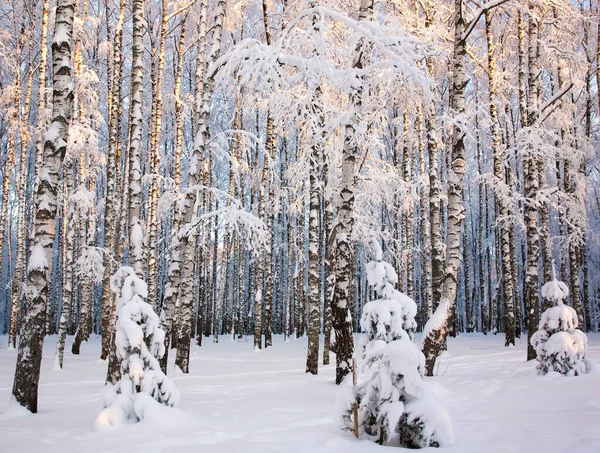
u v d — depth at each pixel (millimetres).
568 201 15703
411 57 8875
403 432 4492
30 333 6676
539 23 14469
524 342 20203
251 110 12297
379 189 14719
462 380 8836
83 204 16641
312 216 12172
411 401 4609
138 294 6297
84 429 5352
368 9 9391
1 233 22828
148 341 6191
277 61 9742
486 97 20875
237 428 5281
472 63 18516
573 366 8609
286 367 12820
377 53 9492
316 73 9305
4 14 21516
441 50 9500
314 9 9000
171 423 5418
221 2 11914
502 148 19547
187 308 11992
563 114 16781
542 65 16469
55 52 7363
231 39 21500
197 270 30672
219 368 12820
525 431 4785
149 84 26531
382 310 5992
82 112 17859
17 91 20484
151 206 16875
